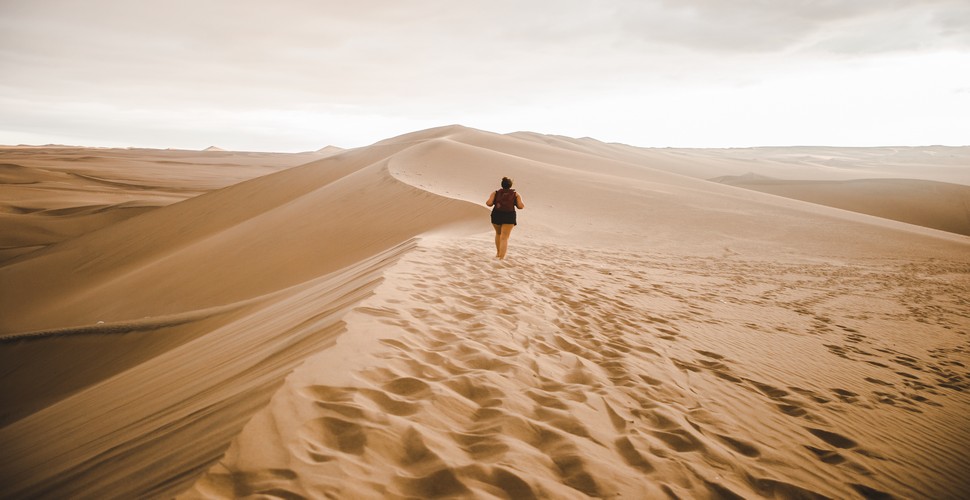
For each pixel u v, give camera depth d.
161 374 5.36
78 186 73.81
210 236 26.34
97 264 26.53
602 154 120.44
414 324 4.26
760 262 14.66
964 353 6.83
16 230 40.00
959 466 3.44
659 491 2.23
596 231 17.80
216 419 2.51
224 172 129.38
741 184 70.00
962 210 50.12
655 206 23.91
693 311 7.12
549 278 7.91
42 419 5.08
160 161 161.88
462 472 2.05
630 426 2.94
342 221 19.00
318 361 3.00
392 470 2.02
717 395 3.84
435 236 11.38
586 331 5.10
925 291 12.13
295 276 15.41
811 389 4.46
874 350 6.41
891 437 3.68
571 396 3.23
